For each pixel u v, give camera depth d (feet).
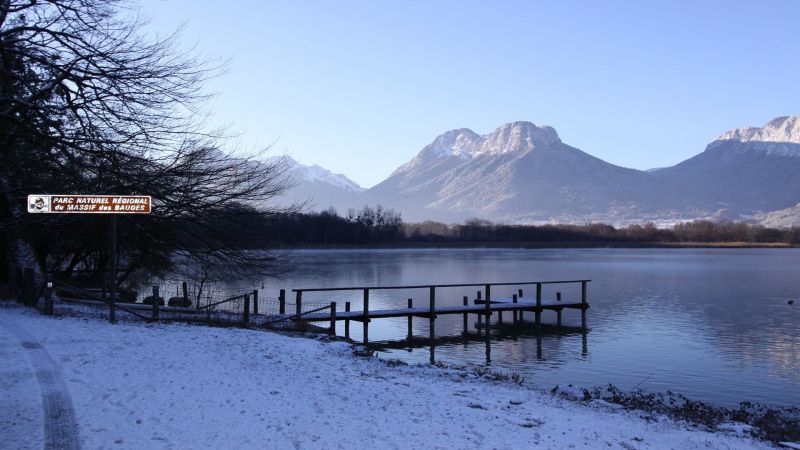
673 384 62.59
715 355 78.79
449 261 339.57
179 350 44.57
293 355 47.32
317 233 497.87
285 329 69.87
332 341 61.93
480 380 46.34
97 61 66.18
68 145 65.21
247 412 28.89
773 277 223.30
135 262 87.20
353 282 186.80
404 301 139.95
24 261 73.61
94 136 66.18
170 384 33.68
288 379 37.58
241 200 77.77
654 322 111.14
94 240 79.56
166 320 63.93
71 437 23.81
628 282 200.64
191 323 64.18
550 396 41.11
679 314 121.70
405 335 97.66
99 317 60.80
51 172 67.36
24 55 64.34
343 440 25.43
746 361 74.90
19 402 28.53
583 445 27.89
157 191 69.92
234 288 150.71
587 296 156.46
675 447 29.55
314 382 37.29
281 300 84.28
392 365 49.47
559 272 247.70
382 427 27.89
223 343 49.60
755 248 646.74
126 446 23.09
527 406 36.14
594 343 89.20
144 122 67.46
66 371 35.27
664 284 192.75
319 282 185.37
